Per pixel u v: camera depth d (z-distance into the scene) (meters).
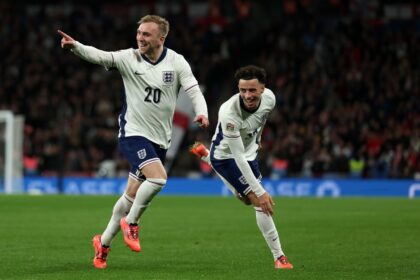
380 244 30.98
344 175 71.62
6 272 23.19
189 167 75.12
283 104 80.69
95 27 92.25
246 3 95.31
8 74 87.19
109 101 83.12
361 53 85.00
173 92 23.89
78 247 29.83
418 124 74.69
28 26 93.06
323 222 40.75
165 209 49.97
